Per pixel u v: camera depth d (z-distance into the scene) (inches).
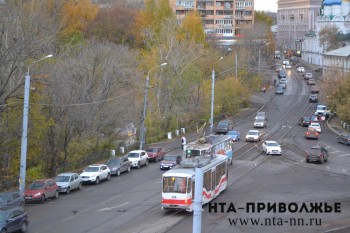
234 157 2699.3
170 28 4163.4
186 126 3764.8
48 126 2239.2
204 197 1621.6
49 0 4296.3
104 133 2706.7
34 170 2155.5
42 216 1545.3
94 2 6722.4
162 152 2731.3
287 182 2033.7
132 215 1539.1
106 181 2144.4
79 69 2608.3
